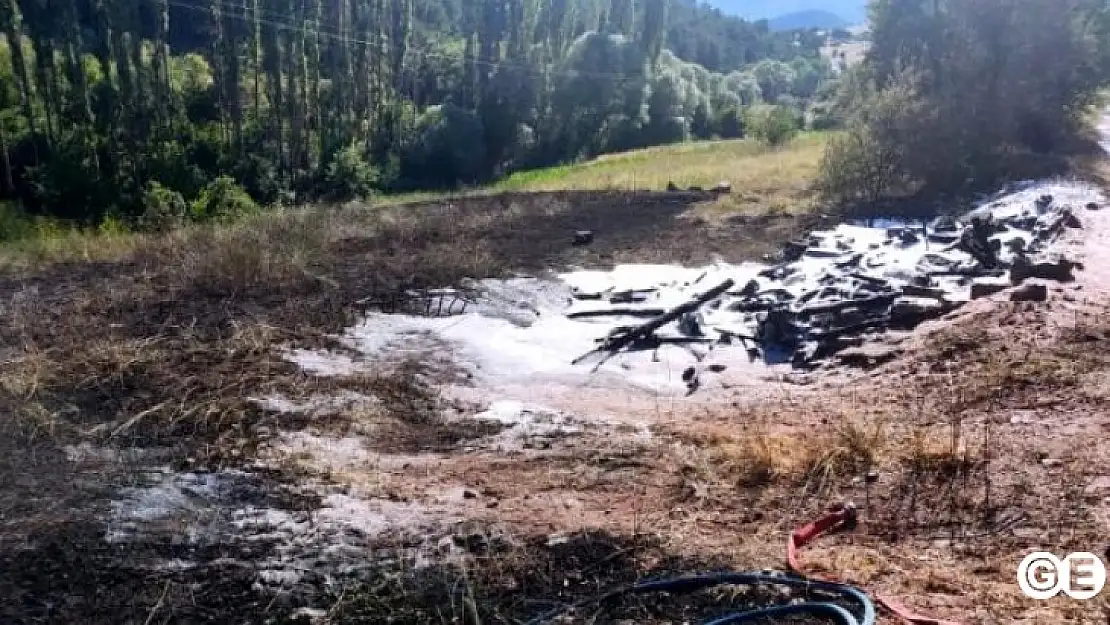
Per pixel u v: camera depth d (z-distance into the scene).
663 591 4.11
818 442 6.11
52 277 10.79
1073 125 20.62
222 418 6.36
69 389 6.61
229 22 31.14
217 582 4.24
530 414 7.48
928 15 24.45
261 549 4.57
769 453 5.88
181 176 28.08
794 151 26.23
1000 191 14.56
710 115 62.62
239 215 19.22
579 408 7.84
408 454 6.40
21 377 6.59
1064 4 17.61
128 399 6.58
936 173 15.88
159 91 30.95
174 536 4.64
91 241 13.26
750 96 79.31
